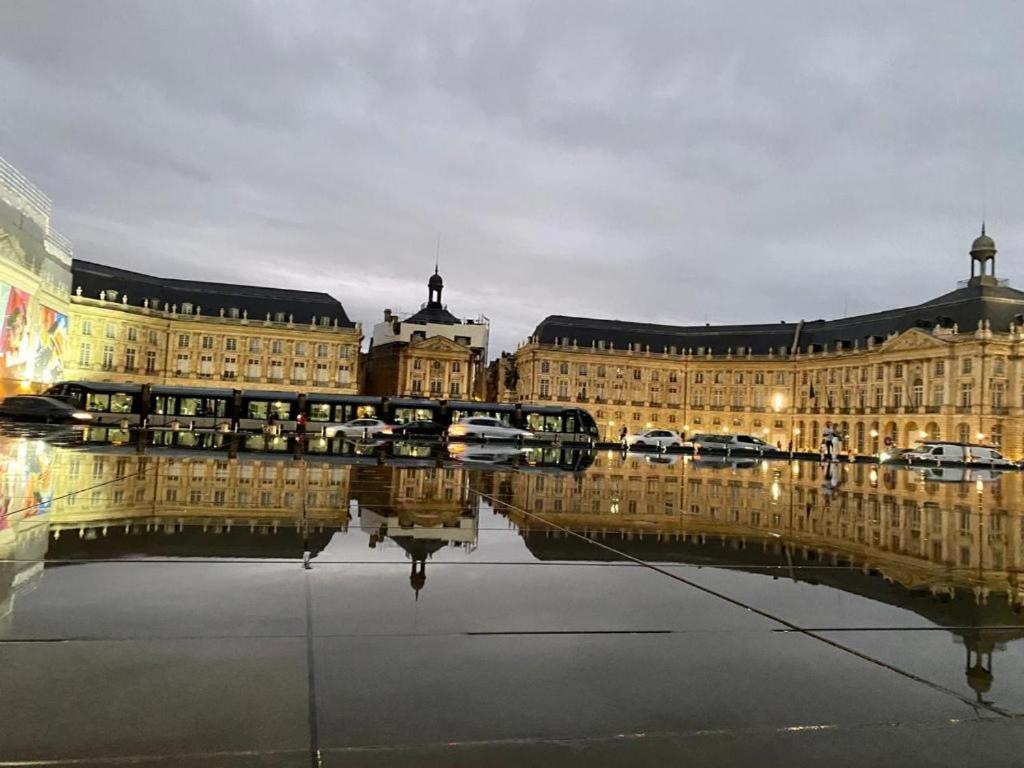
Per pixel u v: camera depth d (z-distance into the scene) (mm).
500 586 6340
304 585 6023
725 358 136125
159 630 4676
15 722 3332
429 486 15031
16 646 4285
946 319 105875
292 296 130625
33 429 38656
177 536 7910
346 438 49031
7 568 6156
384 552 7621
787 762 3309
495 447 44531
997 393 99562
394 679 4059
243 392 66250
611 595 6191
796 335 131500
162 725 3373
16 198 58344
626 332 142250
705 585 6727
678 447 68188
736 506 14016
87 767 2988
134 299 117562
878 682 4336
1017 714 3926
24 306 59000
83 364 110375
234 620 4961
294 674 4059
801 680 4320
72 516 8938
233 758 3111
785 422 129625
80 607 5086
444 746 3307
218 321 121688
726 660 4629
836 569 7719
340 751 3219
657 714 3756
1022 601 6441
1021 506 16016
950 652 4953
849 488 20875
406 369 129375
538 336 139500
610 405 137250
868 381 115562
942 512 14094
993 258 111125
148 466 16828
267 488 13172
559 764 3199
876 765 3312
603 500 13984
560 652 4645
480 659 4449
